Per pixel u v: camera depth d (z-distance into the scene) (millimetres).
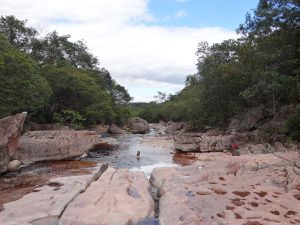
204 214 8273
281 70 25250
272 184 10891
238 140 25672
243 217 8086
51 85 40094
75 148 20531
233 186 10656
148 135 46156
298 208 8742
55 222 7914
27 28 42812
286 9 25375
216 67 35438
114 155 23891
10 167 15719
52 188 10617
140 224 8281
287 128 21312
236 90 34094
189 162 20719
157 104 99938
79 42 59094
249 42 29844
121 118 61781
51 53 48781
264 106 30281
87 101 44531
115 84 80188
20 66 27094
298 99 25000
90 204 8977
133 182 11695
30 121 37156
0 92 25594
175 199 9430
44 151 19203
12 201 9648
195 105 42438
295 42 25422
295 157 13836
